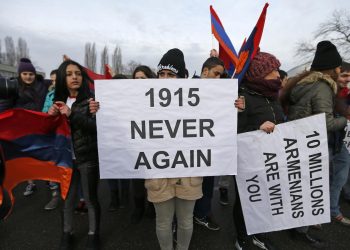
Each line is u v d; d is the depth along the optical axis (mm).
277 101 2484
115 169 2127
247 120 2348
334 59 2504
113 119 2078
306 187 2357
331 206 3084
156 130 2094
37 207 3521
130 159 2111
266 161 2318
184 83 2066
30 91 3887
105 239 2771
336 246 2652
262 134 2283
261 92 2326
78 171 2492
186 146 2115
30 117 2346
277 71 2361
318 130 2268
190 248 2625
